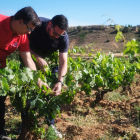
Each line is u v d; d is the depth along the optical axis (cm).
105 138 326
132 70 595
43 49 339
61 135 337
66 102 304
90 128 372
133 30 8100
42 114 295
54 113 319
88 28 8544
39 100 268
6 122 396
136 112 455
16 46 267
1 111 296
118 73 486
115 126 373
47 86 273
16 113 455
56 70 371
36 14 239
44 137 313
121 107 498
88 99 558
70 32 8806
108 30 7912
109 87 503
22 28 238
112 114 451
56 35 290
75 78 358
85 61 454
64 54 319
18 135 338
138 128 365
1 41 253
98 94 511
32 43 332
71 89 305
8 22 240
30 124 298
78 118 428
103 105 519
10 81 233
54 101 293
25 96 262
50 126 326
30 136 298
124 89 634
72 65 409
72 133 356
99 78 410
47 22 300
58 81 303
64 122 407
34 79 241
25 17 228
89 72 408
